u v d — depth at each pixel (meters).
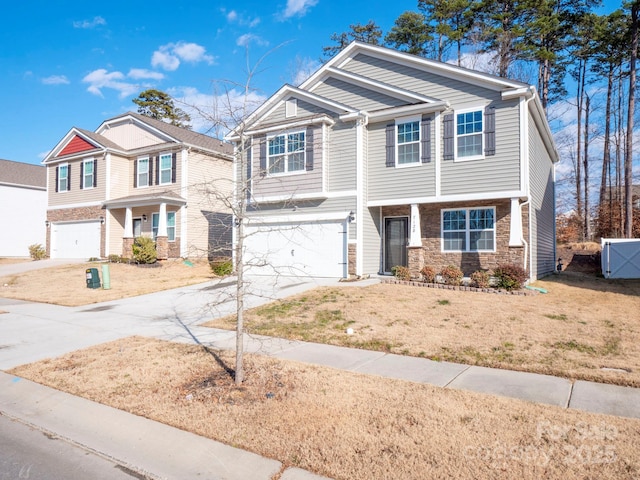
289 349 7.44
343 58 16.62
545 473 3.43
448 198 13.95
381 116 14.93
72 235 24.31
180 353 7.16
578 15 27.20
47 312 11.26
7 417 5.10
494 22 27.91
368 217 15.33
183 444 4.19
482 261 14.05
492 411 4.61
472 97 13.87
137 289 14.99
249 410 4.79
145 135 23.14
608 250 16.41
